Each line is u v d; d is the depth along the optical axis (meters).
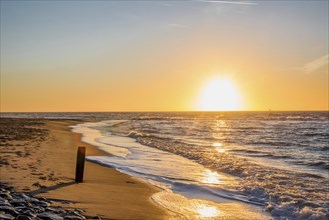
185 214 9.48
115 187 12.32
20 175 12.81
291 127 62.50
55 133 39.62
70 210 8.64
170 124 75.62
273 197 11.38
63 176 13.42
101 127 60.66
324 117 122.31
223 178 14.70
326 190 12.41
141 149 25.64
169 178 14.58
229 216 9.45
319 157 23.14
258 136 41.88
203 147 27.77
